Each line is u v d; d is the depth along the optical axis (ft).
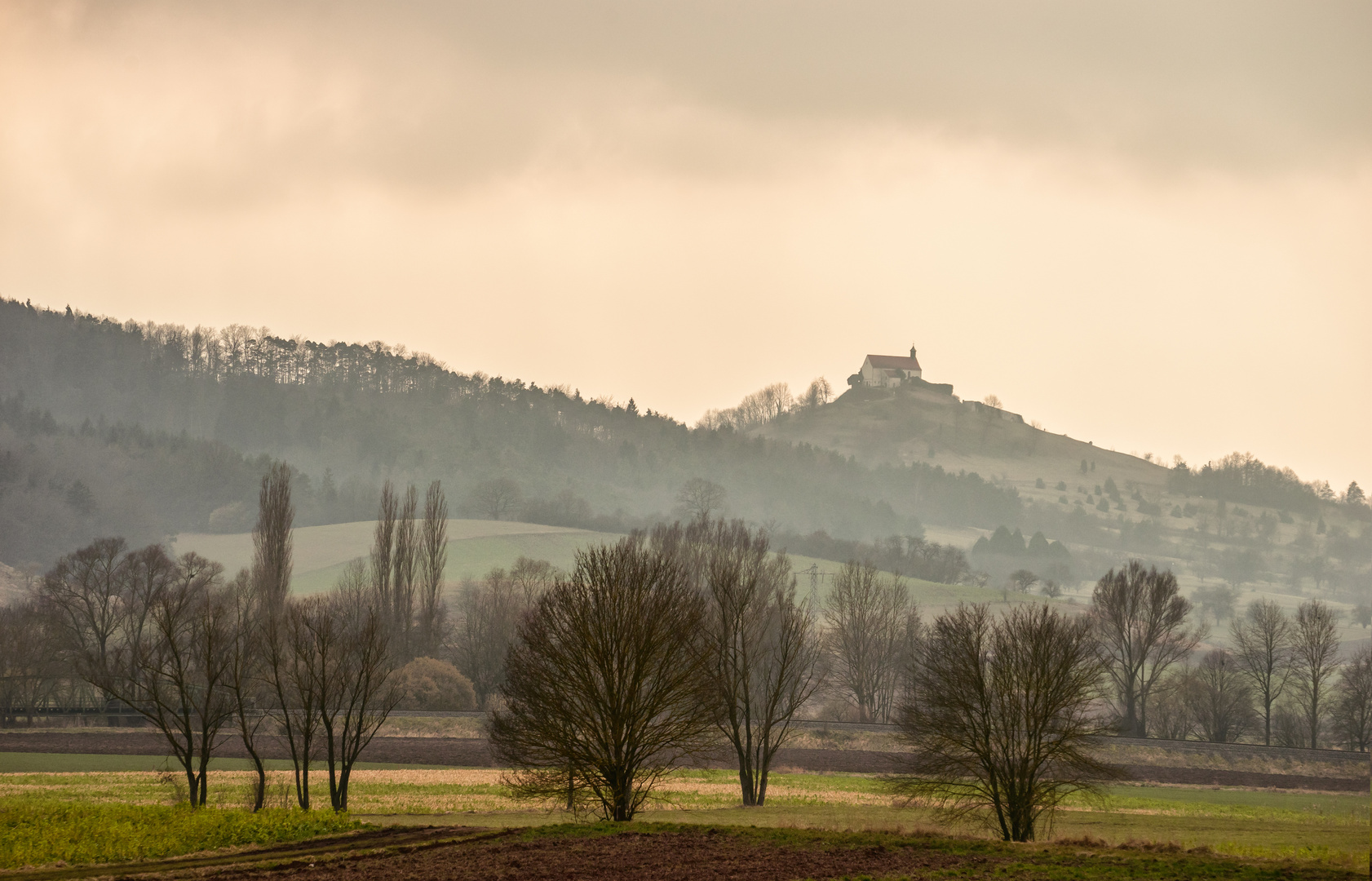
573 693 303.68
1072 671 333.21
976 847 229.66
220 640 415.64
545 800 366.43
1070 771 319.68
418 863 221.05
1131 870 198.70
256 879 213.25
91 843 263.70
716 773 488.02
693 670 317.22
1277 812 395.96
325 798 386.93
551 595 344.69
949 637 347.77
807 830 255.29
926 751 329.52
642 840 241.14
